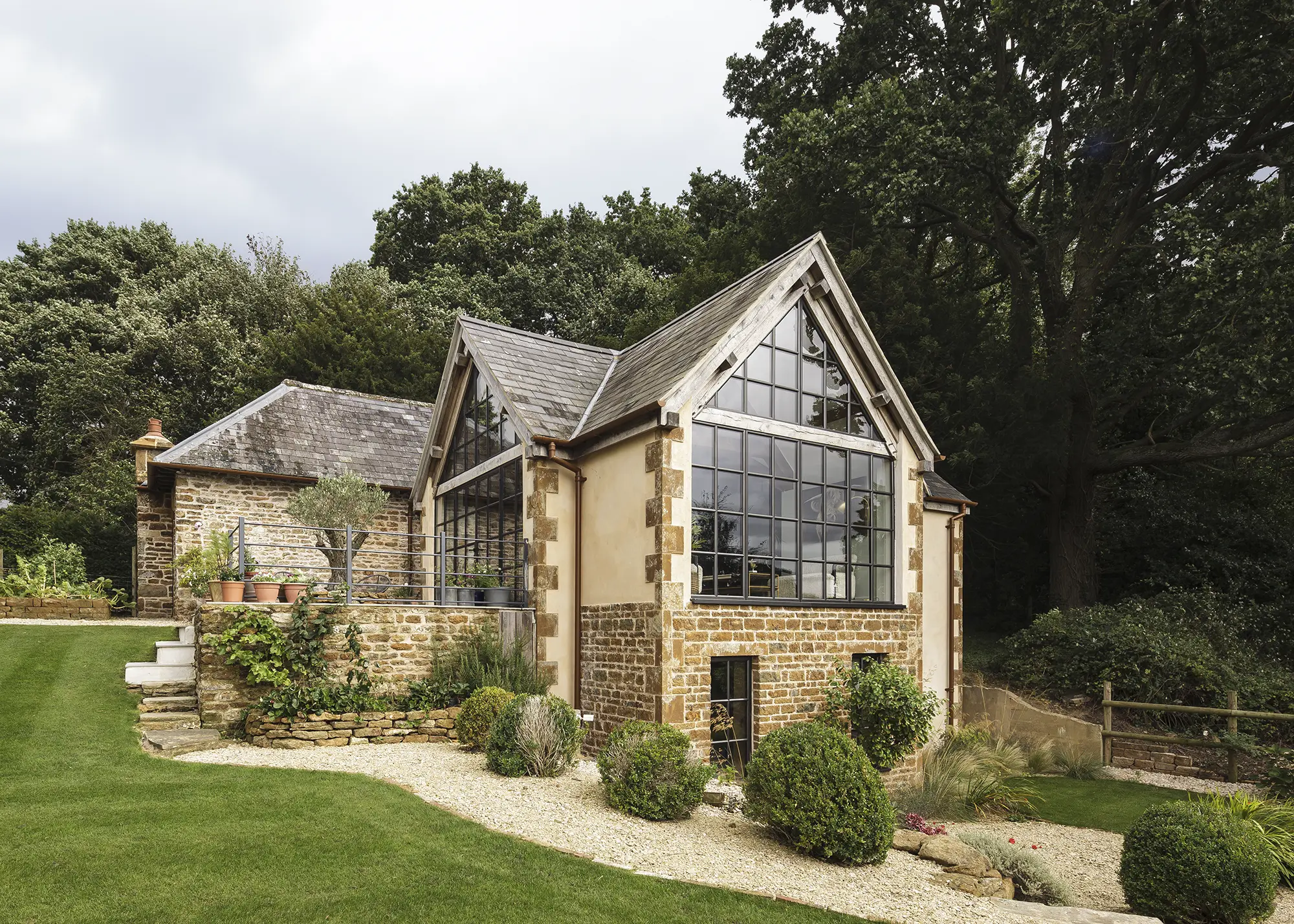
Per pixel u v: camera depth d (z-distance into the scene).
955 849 7.12
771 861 6.37
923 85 20.64
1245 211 15.99
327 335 29.70
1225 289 15.67
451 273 36.34
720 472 11.35
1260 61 15.98
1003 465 18.58
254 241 34.62
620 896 5.14
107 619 17.12
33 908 4.40
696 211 30.97
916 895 6.02
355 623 10.68
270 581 10.82
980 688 16.11
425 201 38.81
